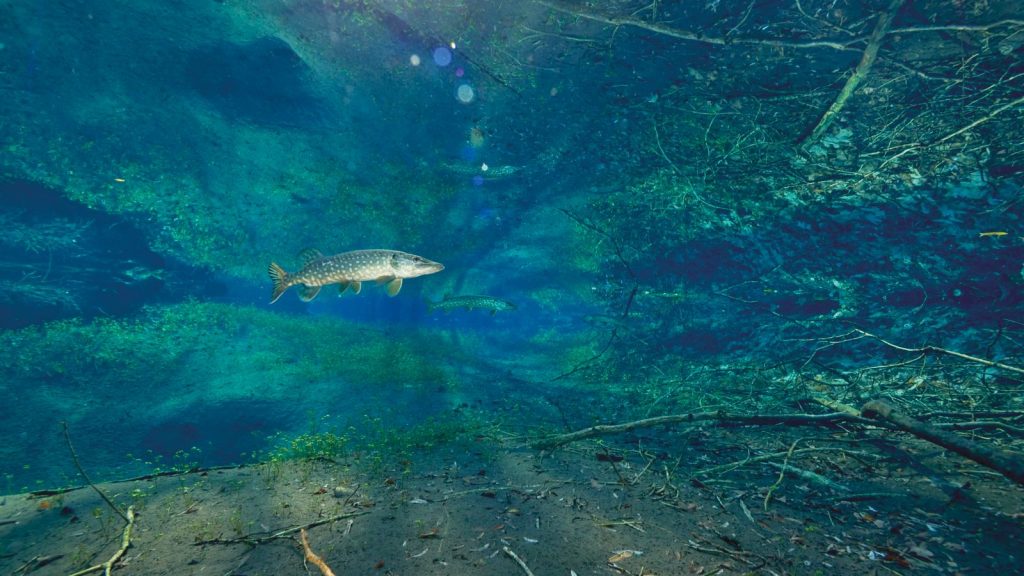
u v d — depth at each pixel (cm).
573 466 484
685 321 1156
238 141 1423
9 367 1055
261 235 1603
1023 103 743
